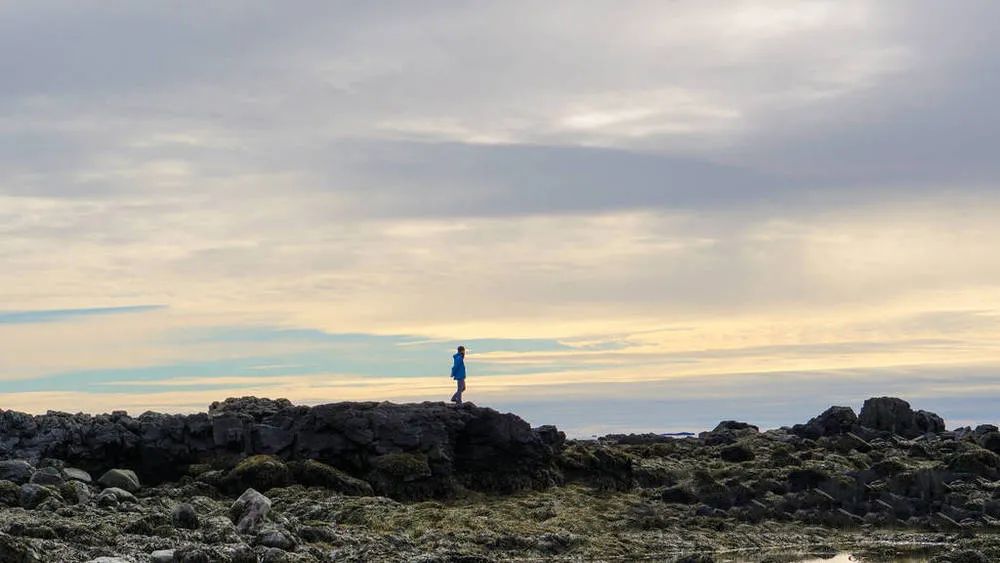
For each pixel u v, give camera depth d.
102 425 59.91
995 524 56.34
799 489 61.44
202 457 60.03
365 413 59.69
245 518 47.28
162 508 51.16
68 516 47.59
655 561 48.22
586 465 63.16
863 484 61.34
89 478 56.59
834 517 58.12
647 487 63.84
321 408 59.88
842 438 72.56
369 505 54.06
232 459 59.50
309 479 57.41
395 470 57.84
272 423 60.69
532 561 47.81
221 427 60.19
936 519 57.72
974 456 63.84
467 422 60.84
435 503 56.25
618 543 51.28
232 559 41.41
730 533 55.06
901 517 58.56
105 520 46.72
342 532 49.16
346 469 59.19
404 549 47.19
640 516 56.53
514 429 61.19
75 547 42.03
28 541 40.66
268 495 55.72
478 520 53.06
